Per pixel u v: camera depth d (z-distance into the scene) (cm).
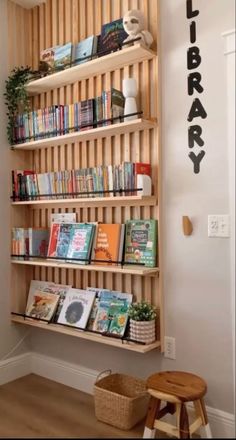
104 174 238
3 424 220
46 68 275
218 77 204
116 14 251
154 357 230
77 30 271
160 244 224
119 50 229
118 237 237
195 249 212
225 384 201
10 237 287
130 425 210
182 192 217
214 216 205
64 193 261
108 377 234
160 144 224
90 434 207
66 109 258
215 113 205
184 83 216
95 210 261
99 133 243
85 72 253
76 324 251
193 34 213
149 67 231
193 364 213
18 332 290
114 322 237
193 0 213
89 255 246
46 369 287
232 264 199
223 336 202
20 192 285
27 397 255
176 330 220
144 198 222
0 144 282
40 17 295
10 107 285
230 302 200
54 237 272
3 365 278
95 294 254
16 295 290
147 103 231
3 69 284
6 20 286
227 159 201
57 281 282
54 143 274
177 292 220
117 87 248
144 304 224
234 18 200
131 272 216
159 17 226
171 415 211
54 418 226
